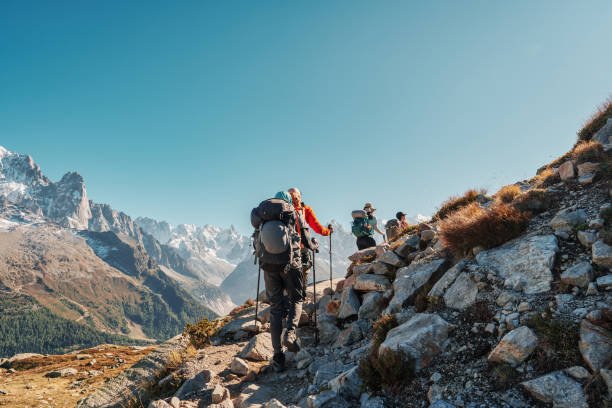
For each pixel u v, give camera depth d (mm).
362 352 6152
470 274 5789
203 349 8562
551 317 4227
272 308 7000
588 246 5125
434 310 5828
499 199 9125
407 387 4559
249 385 6246
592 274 4559
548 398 3471
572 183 7695
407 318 6105
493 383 3945
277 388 6199
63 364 19234
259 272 8086
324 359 6508
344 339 7156
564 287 4652
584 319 3951
